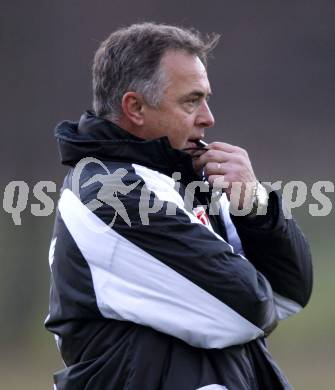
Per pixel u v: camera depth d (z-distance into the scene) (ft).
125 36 33.04
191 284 30.48
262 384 32.73
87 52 137.80
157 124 32.65
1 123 133.39
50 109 135.13
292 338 108.68
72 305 31.60
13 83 135.54
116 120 33.14
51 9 137.90
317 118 134.51
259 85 135.95
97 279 31.01
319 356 103.76
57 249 32.48
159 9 140.97
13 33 136.77
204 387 30.25
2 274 117.29
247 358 31.99
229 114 135.13
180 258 30.53
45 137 133.69
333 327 109.40
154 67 32.40
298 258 33.01
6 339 112.88
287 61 137.90
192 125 32.86
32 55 136.56
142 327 30.71
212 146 33.09
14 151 132.16
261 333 31.12
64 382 31.78
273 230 32.45
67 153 32.53
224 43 138.51
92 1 139.03
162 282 30.53
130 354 30.58
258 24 139.03
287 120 134.51
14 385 96.68
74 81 136.67
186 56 32.65
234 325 30.40
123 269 30.81
